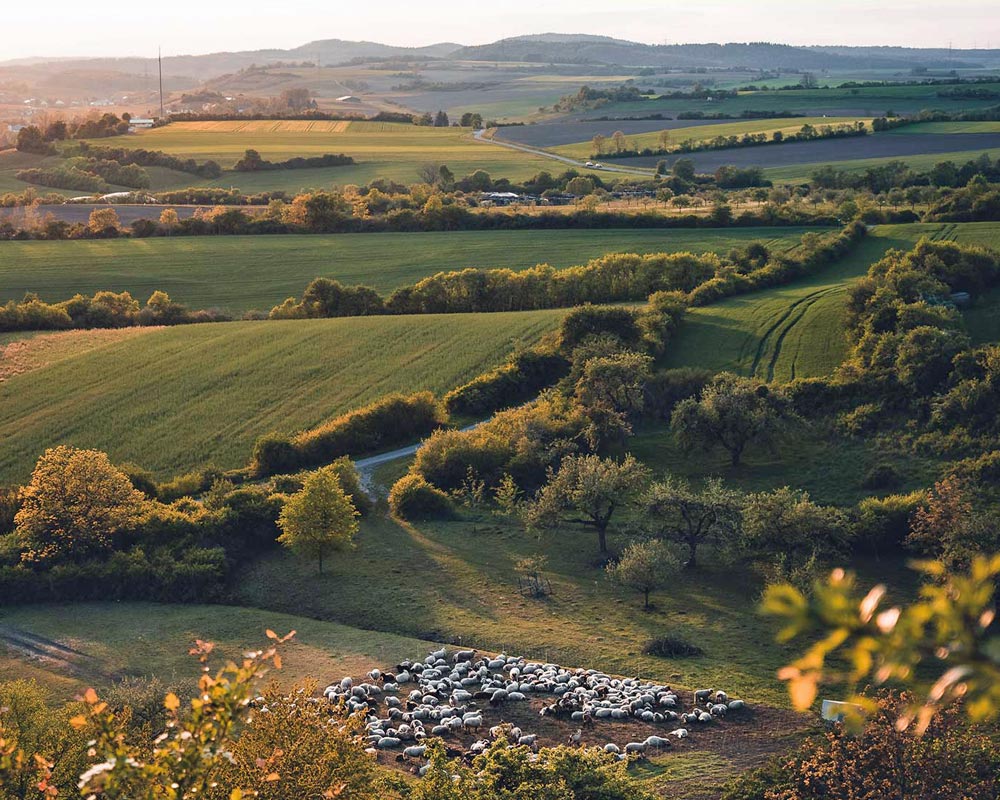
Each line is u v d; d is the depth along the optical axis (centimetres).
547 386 12150
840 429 9750
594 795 3941
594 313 12388
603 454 10006
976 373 9731
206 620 7556
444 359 12925
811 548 7588
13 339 14738
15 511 9400
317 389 12256
